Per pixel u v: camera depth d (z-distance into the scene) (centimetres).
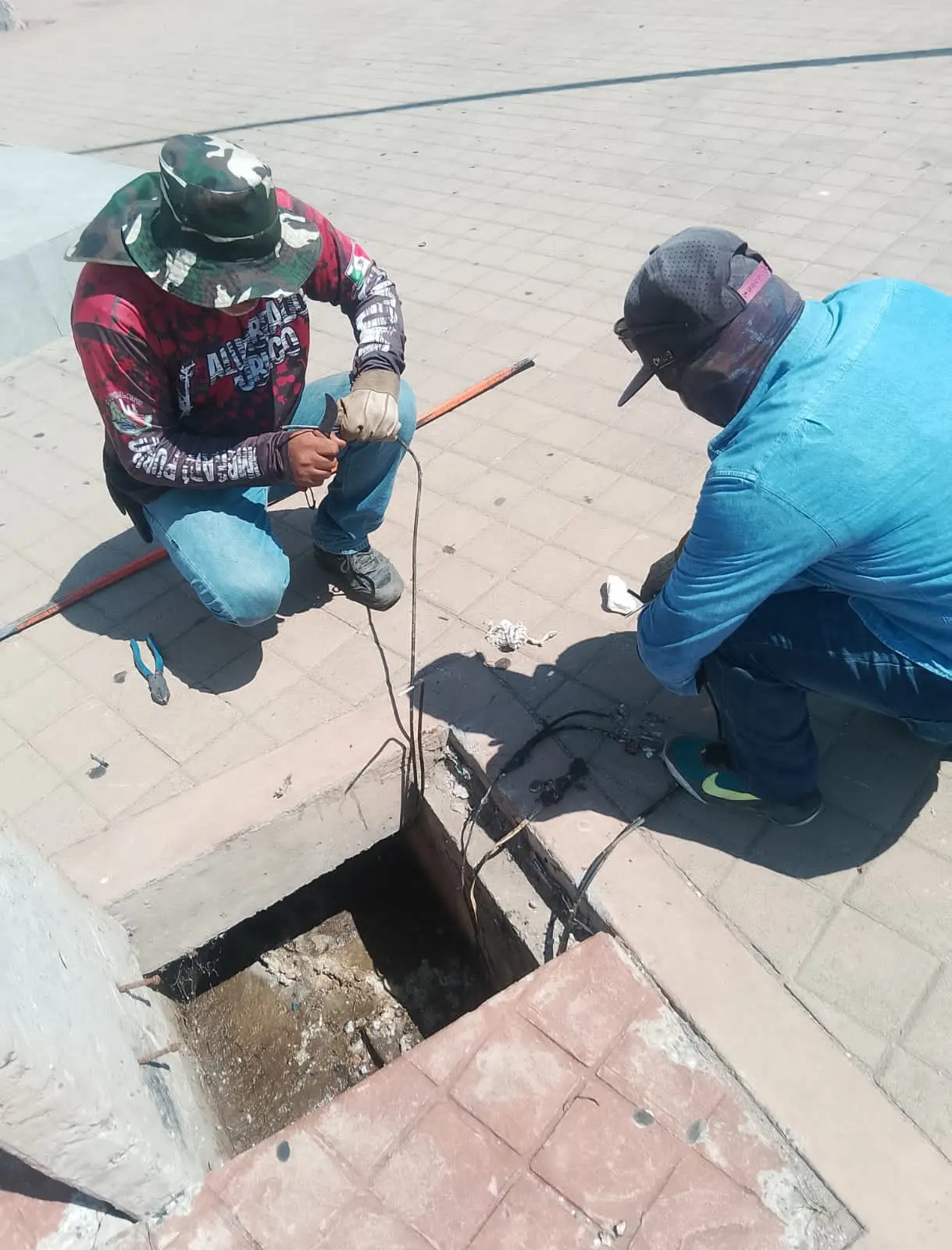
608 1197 172
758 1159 174
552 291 462
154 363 233
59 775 265
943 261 434
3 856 174
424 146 652
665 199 529
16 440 410
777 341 161
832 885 216
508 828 246
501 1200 173
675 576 182
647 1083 185
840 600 187
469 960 285
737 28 777
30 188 524
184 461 239
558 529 324
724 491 162
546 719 258
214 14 1111
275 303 243
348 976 284
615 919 210
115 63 966
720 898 216
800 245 464
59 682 294
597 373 400
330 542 292
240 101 799
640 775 241
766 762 210
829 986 200
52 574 335
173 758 266
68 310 482
